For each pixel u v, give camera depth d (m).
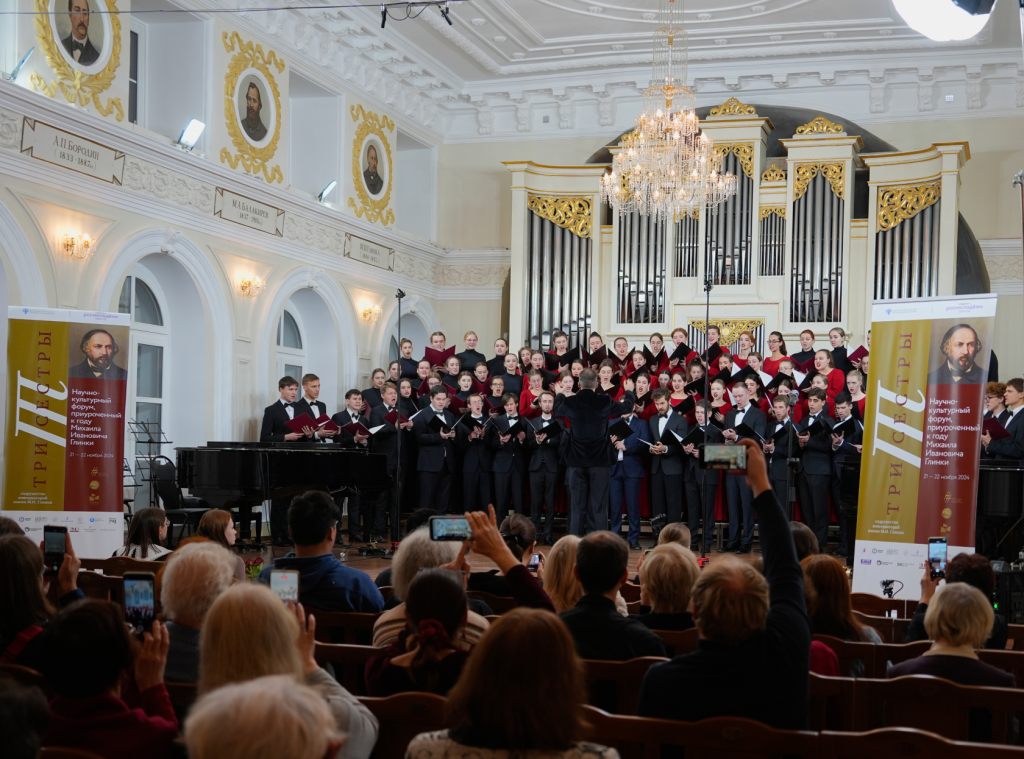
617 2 11.88
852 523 8.12
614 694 2.66
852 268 12.52
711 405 9.36
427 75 13.50
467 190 14.61
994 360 12.50
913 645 2.90
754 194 12.70
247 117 10.38
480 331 14.45
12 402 5.69
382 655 2.59
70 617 1.92
